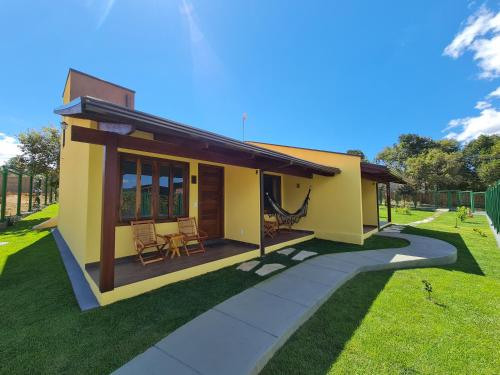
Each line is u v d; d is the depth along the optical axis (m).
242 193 6.25
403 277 4.51
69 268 4.61
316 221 8.05
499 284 4.12
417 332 2.73
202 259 4.77
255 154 4.55
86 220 4.30
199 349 2.32
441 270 4.95
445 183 23.02
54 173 17.80
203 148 3.90
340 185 7.55
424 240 7.43
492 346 2.50
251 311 3.05
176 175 5.66
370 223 10.23
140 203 5.01
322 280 4.12
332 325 2.88
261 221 5.79
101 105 2.48
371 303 3.43
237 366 2.10
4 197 10.20
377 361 2.26
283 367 2.20
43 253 5.79
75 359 2.20
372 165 7.37
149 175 5.18
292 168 6.60
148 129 2.96
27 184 17.45
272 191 8.72
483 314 3.12
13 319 2.84
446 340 2.59
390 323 2.91
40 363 2.15
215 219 6.52
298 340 2.60
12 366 2.11
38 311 3.03
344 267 4.81
